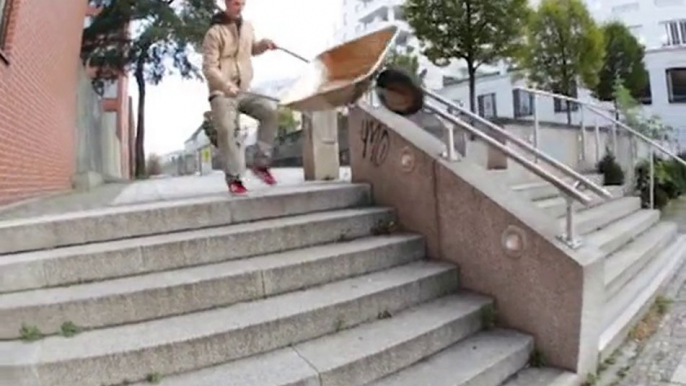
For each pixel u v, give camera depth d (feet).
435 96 14.69
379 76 14.23
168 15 59.62
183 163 93.15
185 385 8.72
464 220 13.60
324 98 14.46
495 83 65.72
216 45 14.32
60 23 28.53
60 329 9.48
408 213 15.02
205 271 11.16
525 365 11.89
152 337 9.24
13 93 18.85
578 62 53.16
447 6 42.32
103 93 65.00
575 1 53.42
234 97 14.60
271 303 10.90
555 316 12.02
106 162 59.26
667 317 16.17
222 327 9.64
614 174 30.91
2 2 18.51
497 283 13.00
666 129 52.90
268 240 12.69
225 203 13.26
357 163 16.67
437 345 11.25
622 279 16.98
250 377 8.99
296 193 14.52
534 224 12.44
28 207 16.52
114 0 58.65
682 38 102.17
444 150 14.71
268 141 16.15
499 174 20.22
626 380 12.07
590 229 20.20
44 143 24.34
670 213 34.86
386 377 10.16
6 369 8.27
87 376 8.57
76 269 10.60
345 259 12.61
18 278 10.19
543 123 30.40
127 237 12.05
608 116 32.17
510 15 42.19
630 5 106.52
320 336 10.65
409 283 12.38
